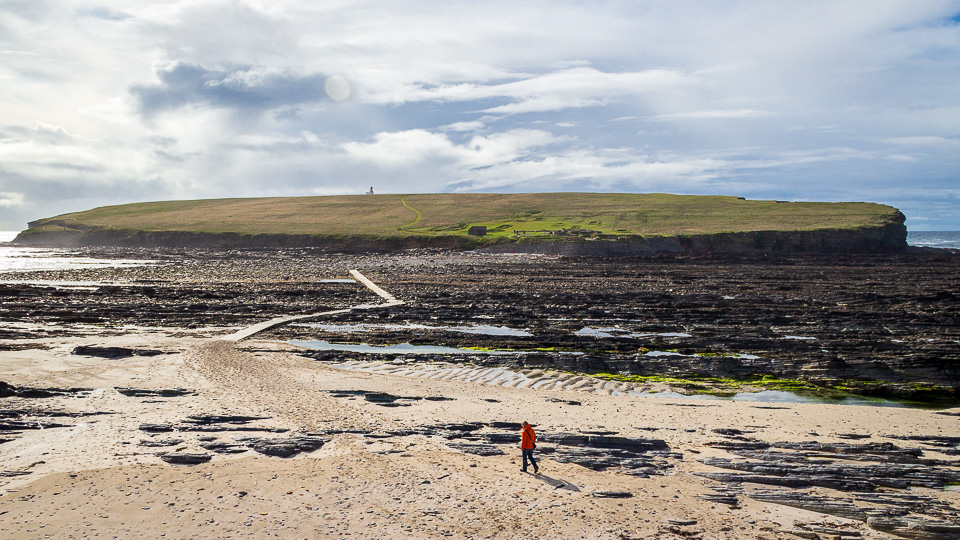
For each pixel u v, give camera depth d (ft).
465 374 133.80
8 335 163.63
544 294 247.50
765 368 135.85
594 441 84.38
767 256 444.14
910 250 536.42
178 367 129.08
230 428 86.99
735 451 83.71
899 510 64.28
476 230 557.74
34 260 468.75
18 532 55.72
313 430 87.10
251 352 148.87
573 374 135.54
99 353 140.67
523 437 74.49
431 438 85.87
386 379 126.31
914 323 182.91
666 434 91.25
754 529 60.59
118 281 307.78
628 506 64.85
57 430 84.79
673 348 158.10
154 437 82.43
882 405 115.85
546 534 57.93
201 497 64.13
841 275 332.39
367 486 67.87
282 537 56.24
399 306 222.89
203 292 248.32
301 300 238.27
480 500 65.05
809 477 73.10
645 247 477.36
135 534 56.03
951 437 90.43
